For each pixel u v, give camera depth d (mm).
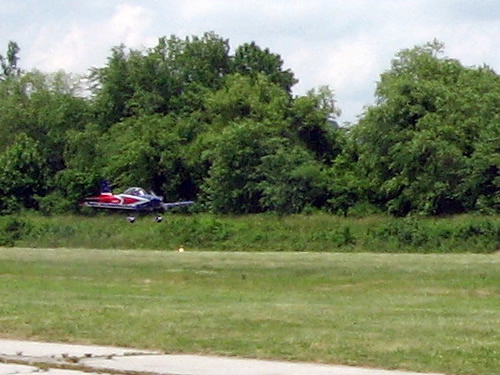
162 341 28625
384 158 124312
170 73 158750
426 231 98125
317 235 102438
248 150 130750
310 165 128000
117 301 40656
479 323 31406
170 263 66062
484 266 59906
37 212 137625
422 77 133625
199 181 139875
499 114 118438
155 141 142000
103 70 160000
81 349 28000
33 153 143500
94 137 147375
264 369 24344
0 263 67812
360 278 55594
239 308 36719
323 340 27891
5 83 165750
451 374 23484
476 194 115375
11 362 26062
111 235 109188
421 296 45625
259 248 102375
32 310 36281
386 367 24422
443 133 119562
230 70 164625
